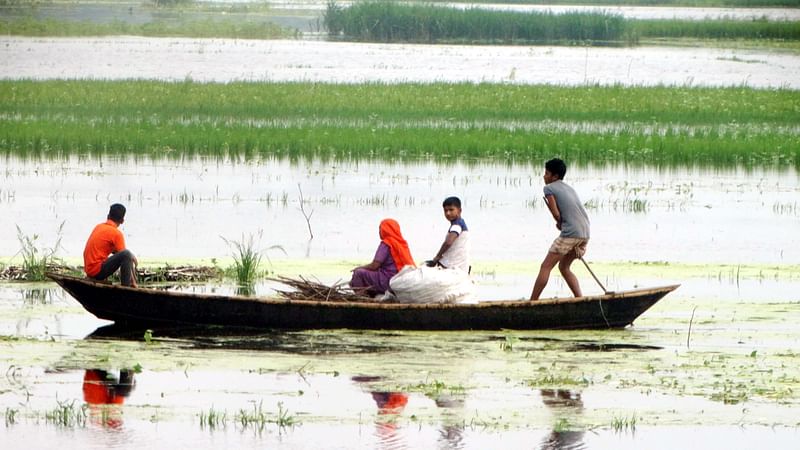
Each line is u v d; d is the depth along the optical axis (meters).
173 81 169.75
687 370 47.03
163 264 66.19
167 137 117.50
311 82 170.00
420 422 40.28
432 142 116.81
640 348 50.50
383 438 38.59
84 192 92.44
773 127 139.00
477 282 63.84
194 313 52.31
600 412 41.62
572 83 189.38
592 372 46.56
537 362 48.00
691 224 83.62
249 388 43.97
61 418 40.09
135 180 99.00
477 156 115.44
